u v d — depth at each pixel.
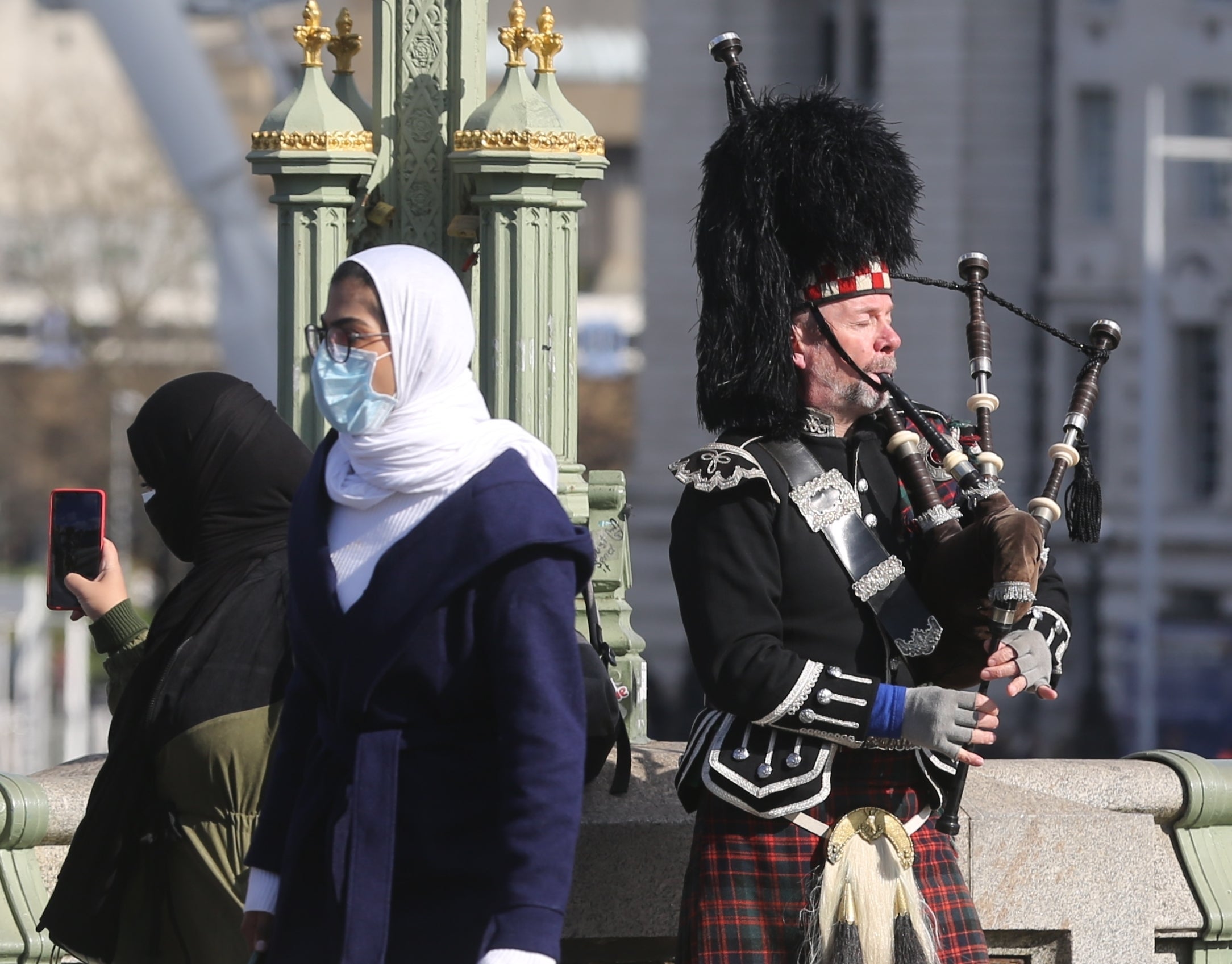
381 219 15.00
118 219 150.75
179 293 151.38
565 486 14.80
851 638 10.95
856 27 106.69
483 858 9.68
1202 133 106.81
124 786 11.70
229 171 37.06
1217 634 101.81
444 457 9.70
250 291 36.69
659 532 105.25
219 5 38.59
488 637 9.56
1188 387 107.31
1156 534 98.62
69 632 63.25
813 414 11.40
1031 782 14.09
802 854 10.97
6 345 163.62
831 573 10.98
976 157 105.25
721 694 10.78
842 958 10.64
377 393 9.69
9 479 155.88
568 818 9.36
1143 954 13.38
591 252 184.62
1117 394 106.81
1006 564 10.40
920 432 11.63
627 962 13.09
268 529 11.95
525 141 14.39
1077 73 106.12
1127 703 97.44
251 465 11.88
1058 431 103.25
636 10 186.88
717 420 11.56
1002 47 105.12
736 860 11.05
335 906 9.66
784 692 10.65
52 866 13.12
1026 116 105.19
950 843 11.44
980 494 11.07
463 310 9.87
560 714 9.43
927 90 104.94
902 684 11.03
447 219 15.16
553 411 14.79
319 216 14.91
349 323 9.75
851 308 11.32
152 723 11.65
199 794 11.61
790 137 11.37
